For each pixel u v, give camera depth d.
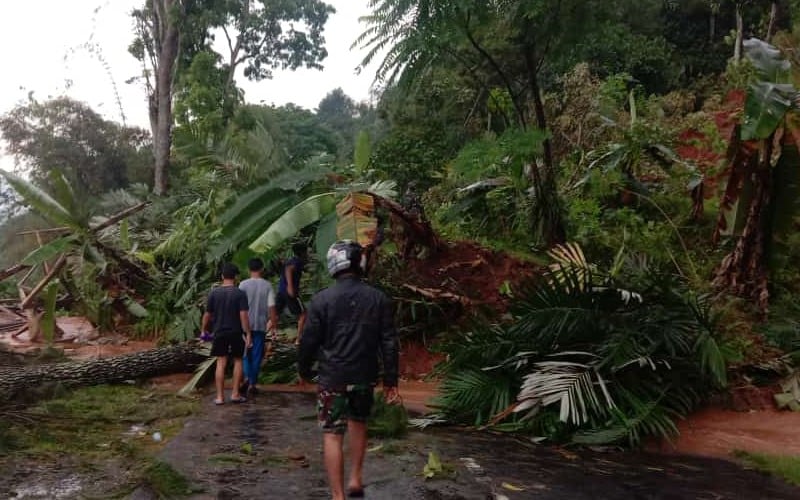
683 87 24.53
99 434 6.30
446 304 10.32
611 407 6.71
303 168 10.43
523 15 10.96
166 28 29.17
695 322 7.47
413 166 19.45
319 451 5.88
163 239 14.46
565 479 5.47
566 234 12.45
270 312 8.48
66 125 39.56
